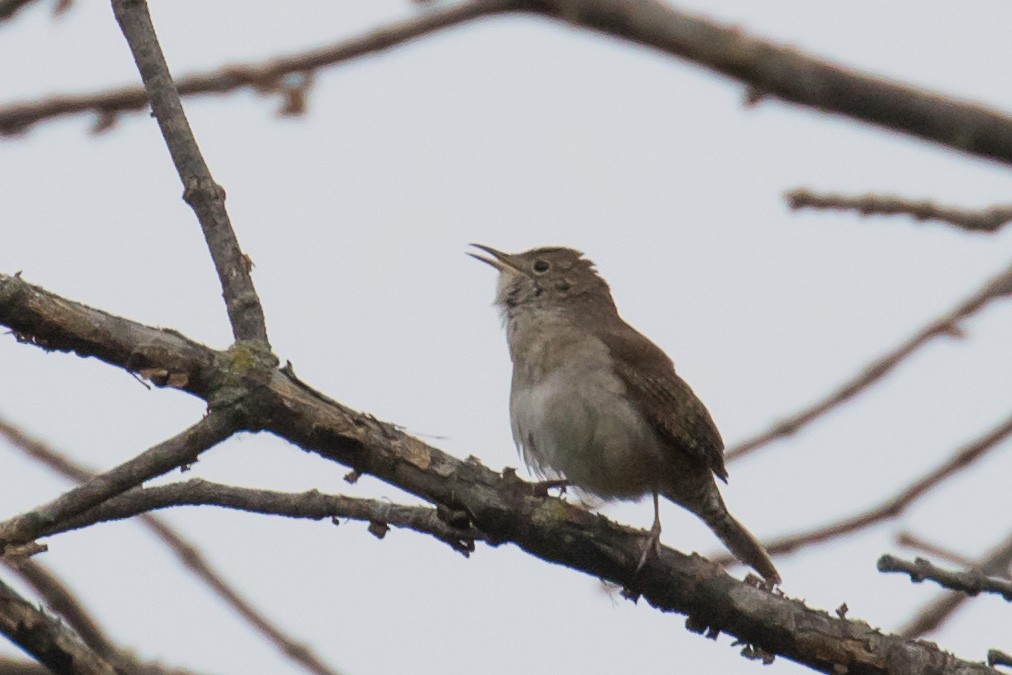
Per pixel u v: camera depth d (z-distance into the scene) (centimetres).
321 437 656
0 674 750
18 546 574
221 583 828
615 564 731
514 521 712
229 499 669
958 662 707
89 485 586
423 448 690
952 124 551
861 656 712
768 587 738
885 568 680
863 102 551
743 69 546
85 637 779
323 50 652
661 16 546
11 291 602
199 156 670
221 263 661
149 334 623
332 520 693
